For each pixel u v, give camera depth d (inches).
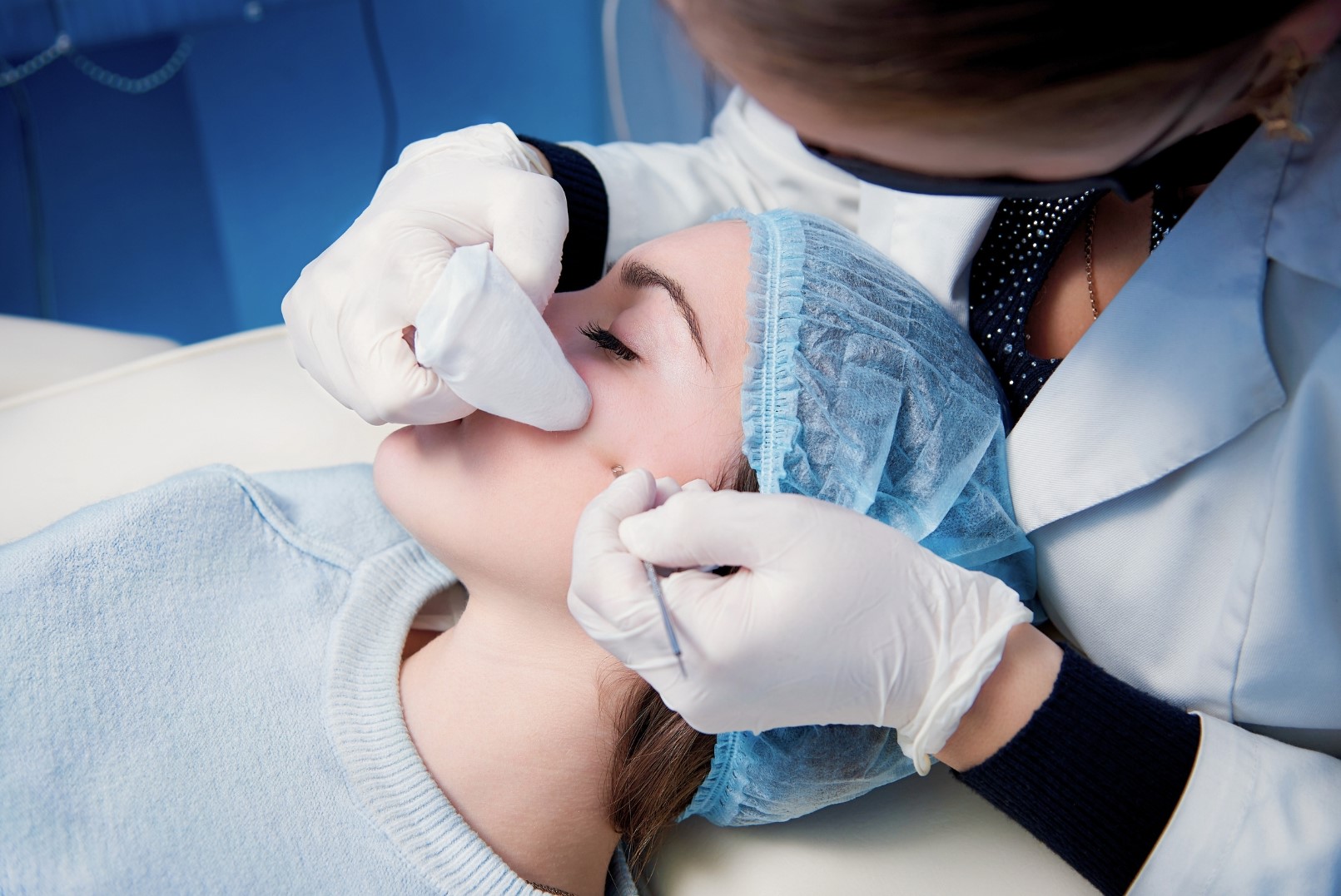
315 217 101.4
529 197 33.7
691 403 31.2
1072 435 33.1
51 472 44.1
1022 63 18.0
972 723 29.4
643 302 32.9
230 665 33.6
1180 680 33.1
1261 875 28.2
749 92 20.8
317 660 34.4
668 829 37.2
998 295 38.6
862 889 34.8
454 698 33.0
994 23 17.3
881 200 41.8
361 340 31.4
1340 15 20.2
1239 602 30.6
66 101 106.0
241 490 37.7
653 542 26.9
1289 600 29.7
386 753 32.3
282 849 30.4
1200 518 31.6
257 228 101.4
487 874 31.2
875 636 27.4
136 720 31.7
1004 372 37.6
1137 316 32.0
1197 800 28.9
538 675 32.2
